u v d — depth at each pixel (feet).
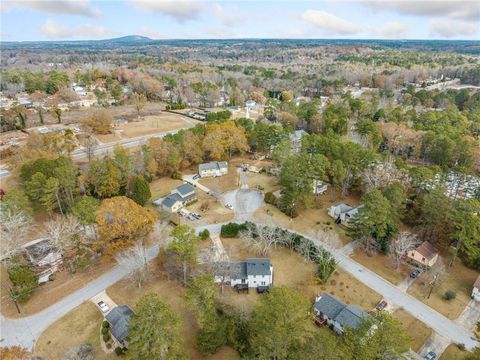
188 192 260.42
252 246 204.23
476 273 190.49
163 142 305.73
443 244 202.69
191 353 140.05
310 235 220.84
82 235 192.85
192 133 333.21
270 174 309.22
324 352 111.55
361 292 176.35
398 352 113.80
